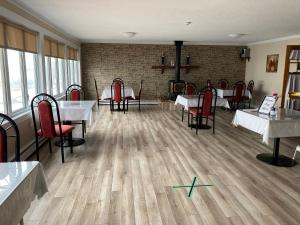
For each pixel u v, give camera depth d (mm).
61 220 2209
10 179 1459
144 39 8102
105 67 8602
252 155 3900
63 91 6578
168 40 8234
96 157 3730
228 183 2949
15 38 3523
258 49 8344
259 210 2400
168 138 4762
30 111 3965
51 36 5270
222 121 6352
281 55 7164
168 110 7781
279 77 7262
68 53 6898
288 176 3164
